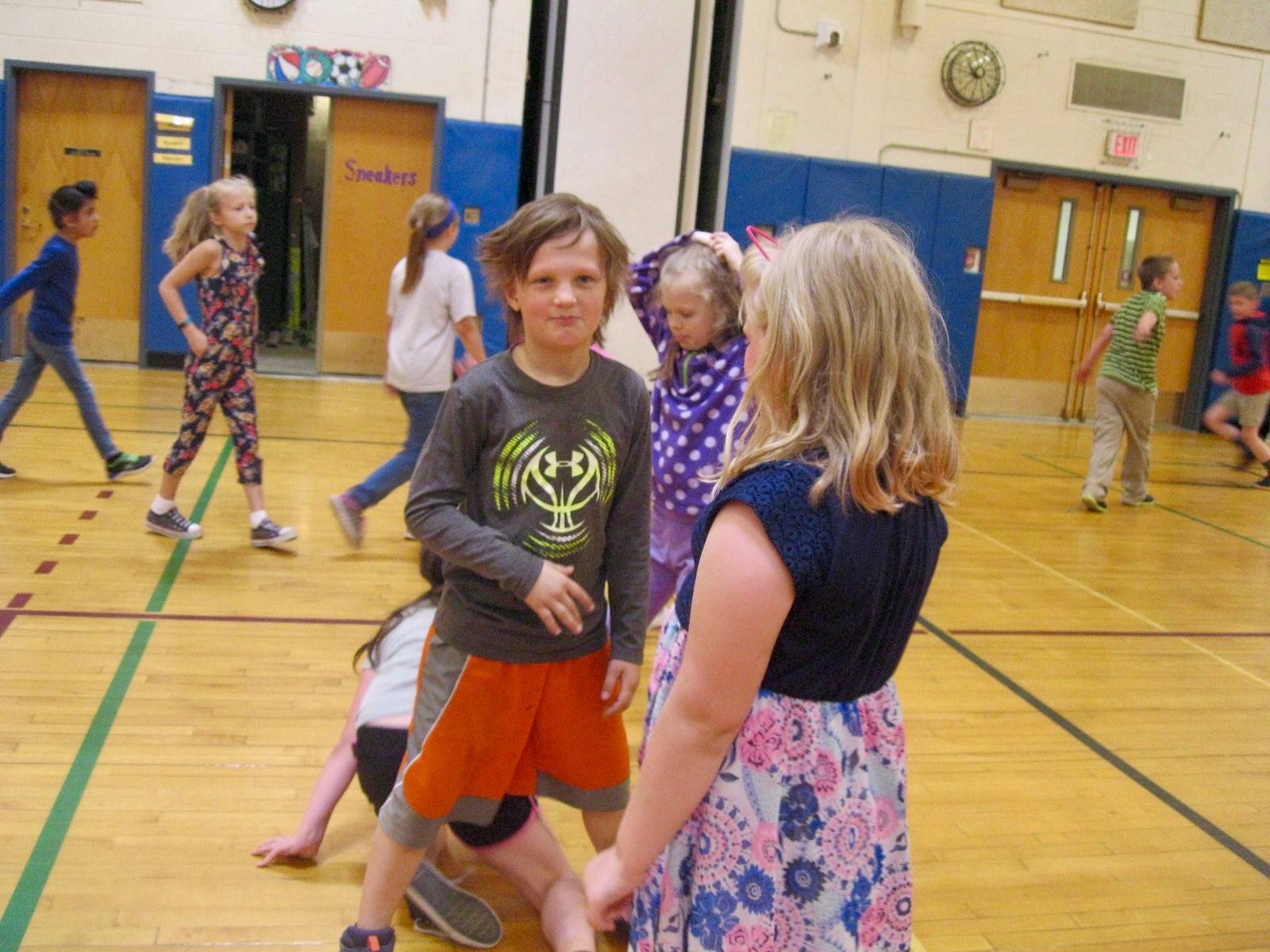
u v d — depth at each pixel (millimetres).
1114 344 6453
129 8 8039
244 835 2314
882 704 1286
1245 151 9938
